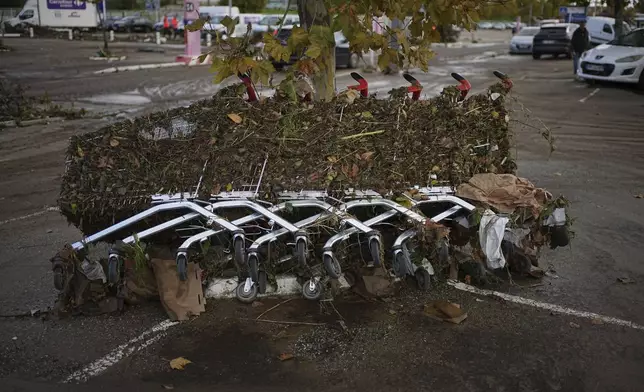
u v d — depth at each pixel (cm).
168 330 458
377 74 2292
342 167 483
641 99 1694
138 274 484
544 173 930
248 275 486
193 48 2850
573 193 826
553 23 3488
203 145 491
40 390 385
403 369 407
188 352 429
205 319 473
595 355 424
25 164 1014
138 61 2908
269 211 463
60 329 462
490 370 405
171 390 385
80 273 478
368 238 447
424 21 513
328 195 477
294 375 401
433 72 2433
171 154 493
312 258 491
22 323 472
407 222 475
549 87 1947
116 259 462
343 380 395
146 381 395
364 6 491
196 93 1844
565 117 1412
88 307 480
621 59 1872
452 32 4894
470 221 484
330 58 585
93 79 2202
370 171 486
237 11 3891
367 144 495
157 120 499
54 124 1368
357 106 508
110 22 5247
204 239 460
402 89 523
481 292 521
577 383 391
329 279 490
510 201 486
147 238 496
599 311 489
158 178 487
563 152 1074
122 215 487
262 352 429
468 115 518
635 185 865
